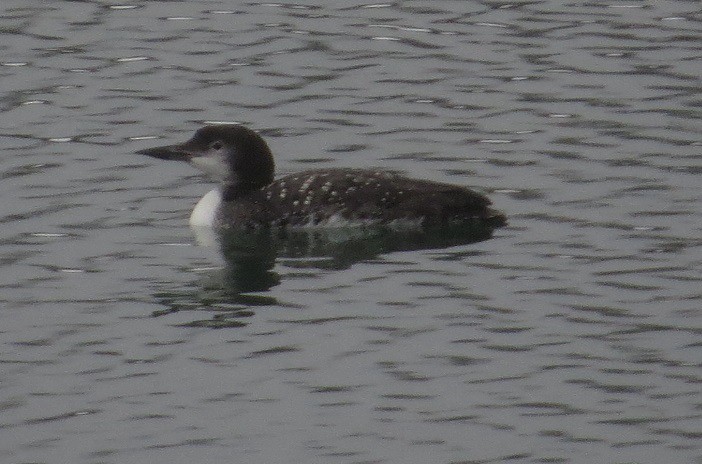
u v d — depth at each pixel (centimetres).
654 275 1450
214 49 2022
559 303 1402
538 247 1527
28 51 2019
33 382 1277
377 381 1271
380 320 1381
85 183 1697
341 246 1570
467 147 1762
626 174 1678
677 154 1719
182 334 1360
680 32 2033
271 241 1587
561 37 2030
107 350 1332
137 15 2120
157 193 1688
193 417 1221
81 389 1266
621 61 1958
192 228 1609
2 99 1891
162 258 1534
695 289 1418
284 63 1981
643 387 1250
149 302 1430
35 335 1359
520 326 1359
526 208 1616
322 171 1638
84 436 1198
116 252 1542
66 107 1873
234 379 1280
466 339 1338
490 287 1441
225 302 1429
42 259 1519
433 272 1484
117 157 1756
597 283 1438
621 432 1188
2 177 1702
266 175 1642
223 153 1627
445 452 1166
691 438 1176
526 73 1936
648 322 1359
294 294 1445
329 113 1855
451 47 2014
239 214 1611
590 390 1248
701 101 1847
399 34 2053
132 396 1254
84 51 2019
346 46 2023
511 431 1192
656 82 1900
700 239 1524
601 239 1534
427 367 1292
